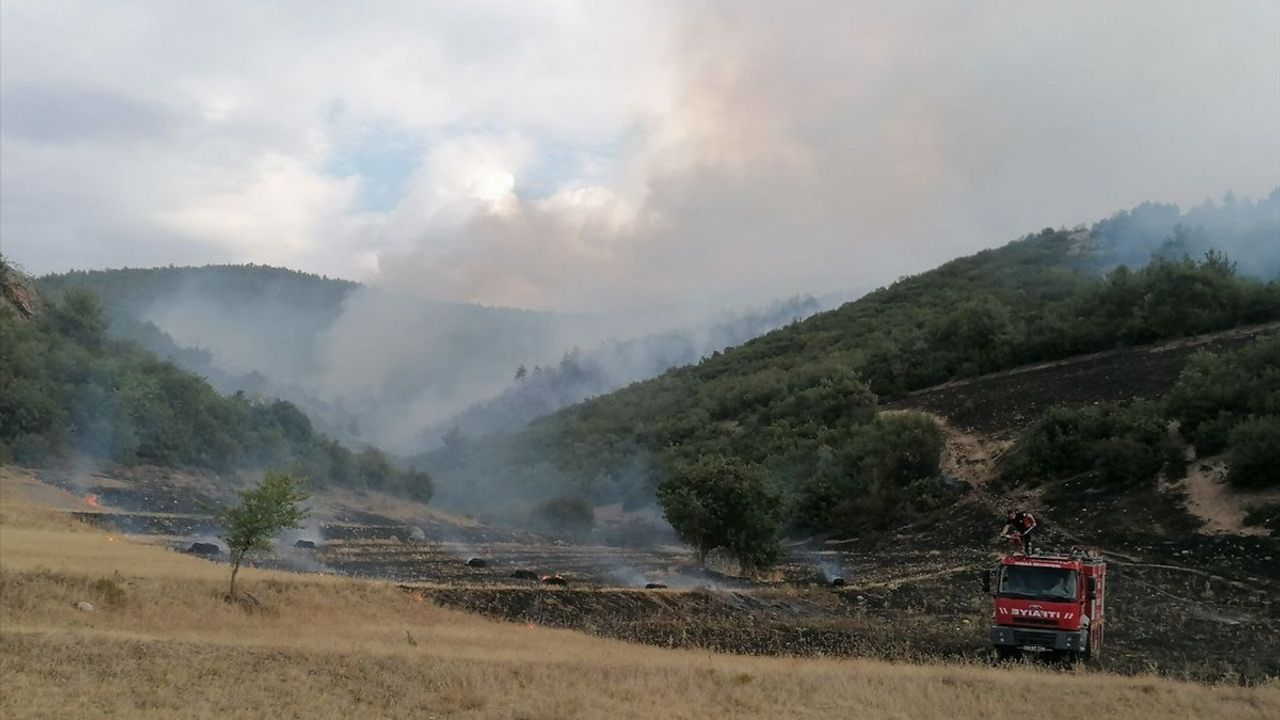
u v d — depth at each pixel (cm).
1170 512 6612
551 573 6431
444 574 5594
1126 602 5197
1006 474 8388
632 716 2355
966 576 6122
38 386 8419
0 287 9812
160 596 3228
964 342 12244
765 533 6625
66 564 3366
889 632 4300
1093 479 7619
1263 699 2817
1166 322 10200
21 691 2033
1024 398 9962
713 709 2461
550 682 2617
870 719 2425
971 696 2689
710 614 4650
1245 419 6962
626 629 4056
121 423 8762
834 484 9312
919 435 9288
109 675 2223
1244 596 5159
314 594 3691
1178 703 2720
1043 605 3572
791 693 2666
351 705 2298
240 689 2266
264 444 10388
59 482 7544
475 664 2702
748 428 12769
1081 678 3006
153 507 7669
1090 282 13575
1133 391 8894
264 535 3603
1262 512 6103
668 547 9619
